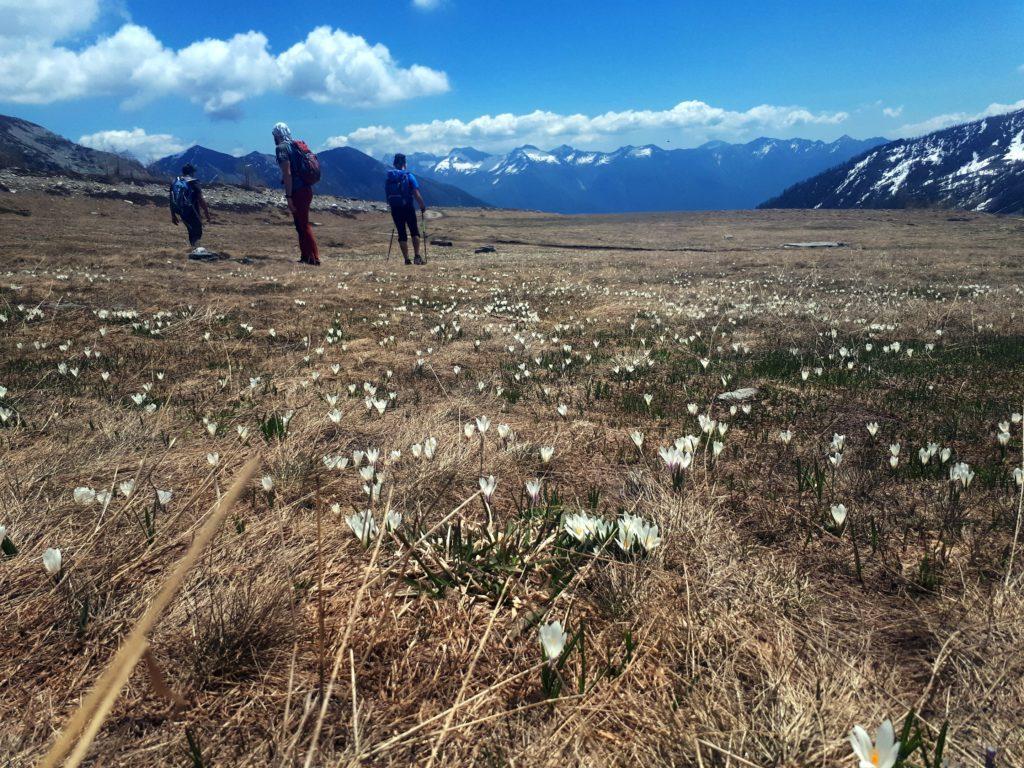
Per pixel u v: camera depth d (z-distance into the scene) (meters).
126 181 48.47
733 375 6.47
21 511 3.08
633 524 2.66
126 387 5.77
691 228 48.19
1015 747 1.67
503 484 3.63
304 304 11.16
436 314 10.92
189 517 3.12
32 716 1.87
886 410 5.09
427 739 1.78
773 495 3.40
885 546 2.80
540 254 26.70
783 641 2.16
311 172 18.55
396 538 2.76
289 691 1.73
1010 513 3.06
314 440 4.34
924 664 2.04
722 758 1.68
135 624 2.28
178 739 1.79
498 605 2.28
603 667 2.06
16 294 10.28
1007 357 6.96
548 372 6.79
